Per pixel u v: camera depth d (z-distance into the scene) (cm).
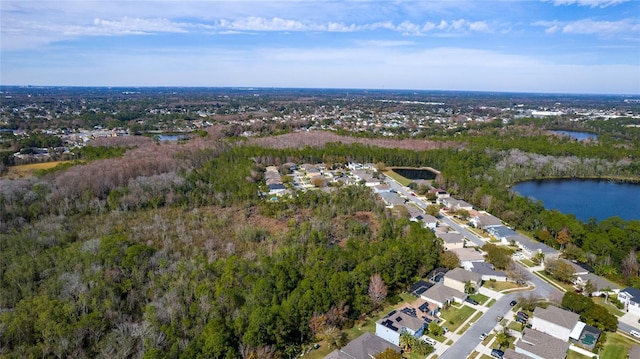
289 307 6919
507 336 7094
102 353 6309
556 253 10462
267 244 10650
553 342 6612
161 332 6662
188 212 13338
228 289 7644
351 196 14638
